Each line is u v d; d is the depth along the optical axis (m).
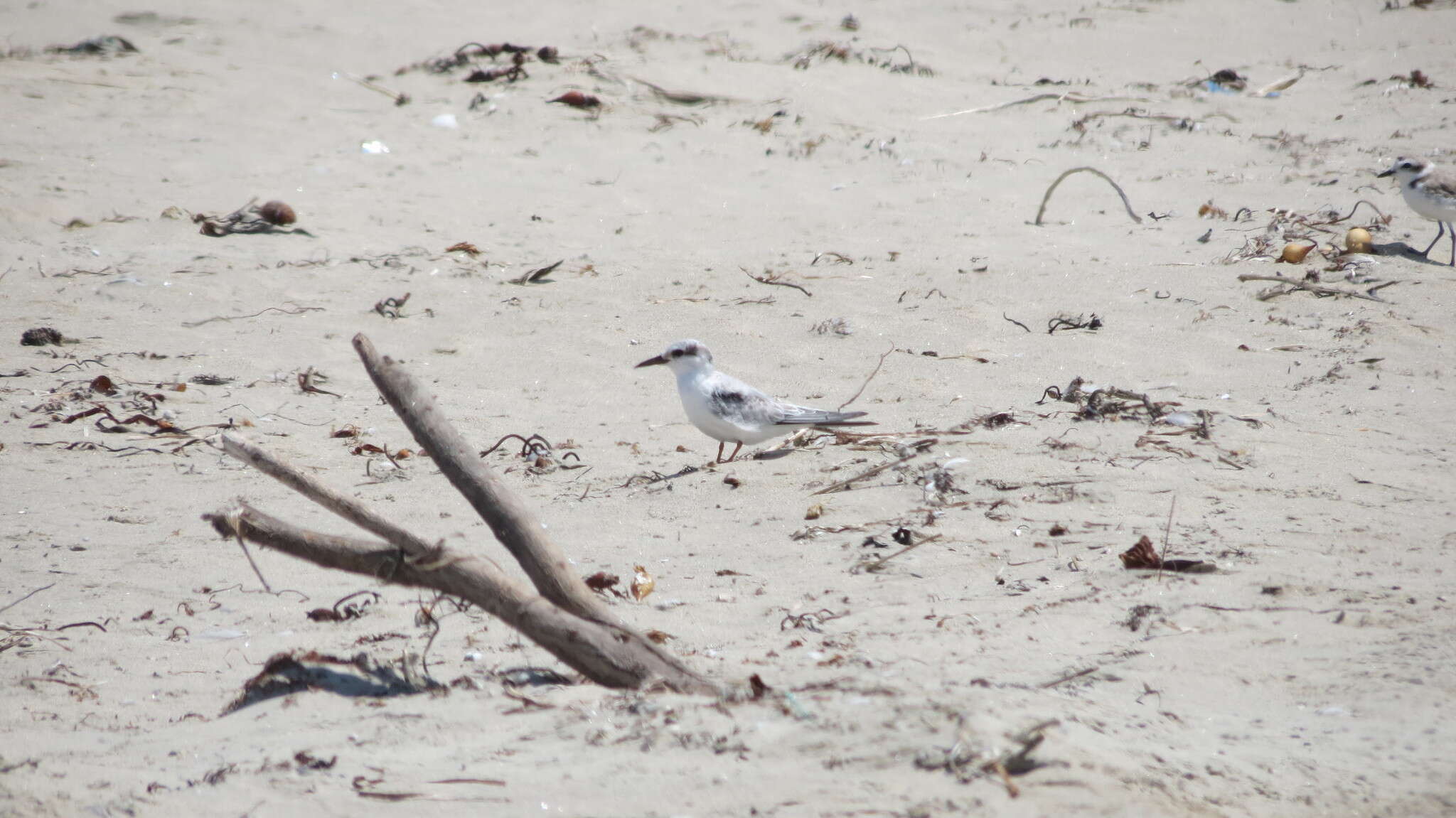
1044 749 5.35
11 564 9.34
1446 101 26.06
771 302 16.39
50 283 16.47
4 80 25.33
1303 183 21.31
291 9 31.92
